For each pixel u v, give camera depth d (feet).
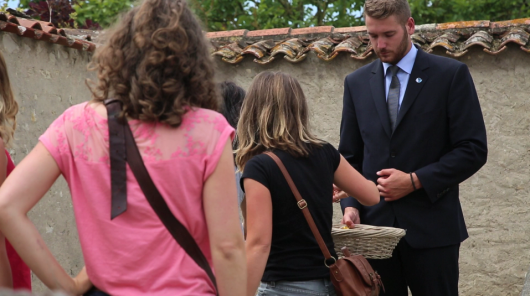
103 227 4.93
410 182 9.82
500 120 15.94
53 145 5.01
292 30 18.72
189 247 5.01
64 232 15.75
